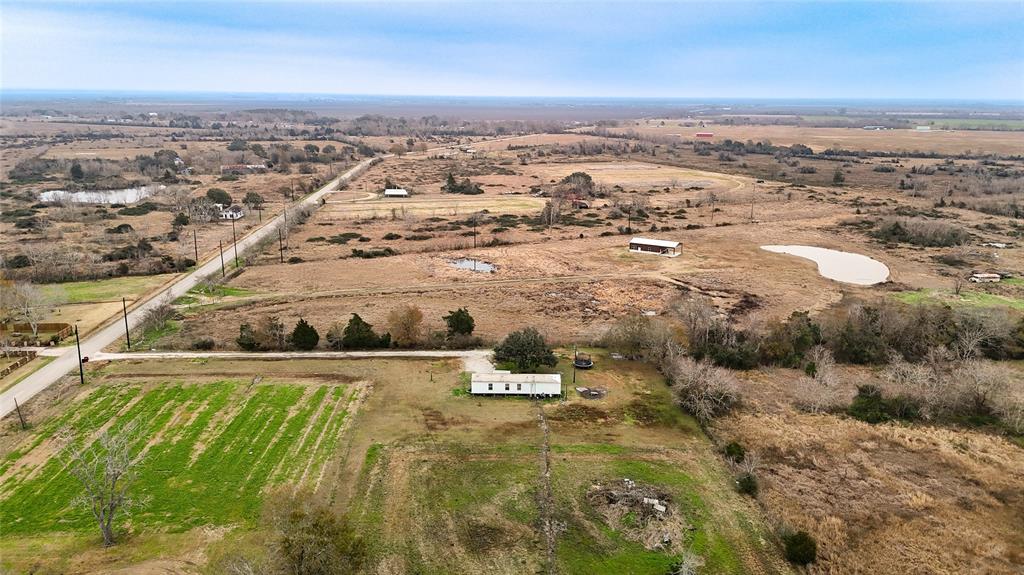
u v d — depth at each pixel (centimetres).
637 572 3797
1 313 7544
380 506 4338
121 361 6588
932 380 6138
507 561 3869
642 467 4884
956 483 4744
